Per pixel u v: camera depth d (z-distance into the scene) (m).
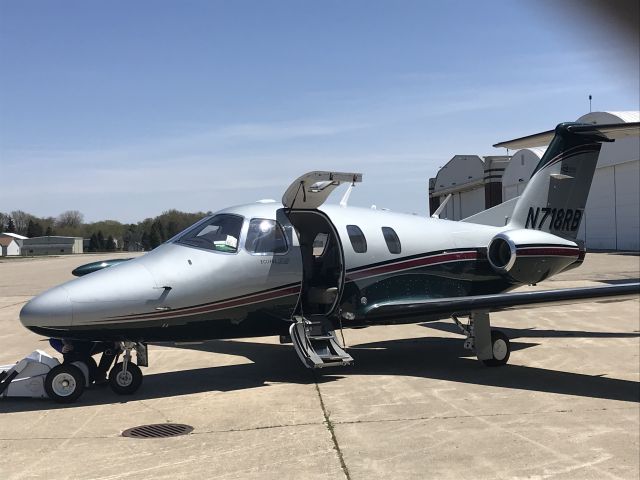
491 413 6.12
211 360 9.29
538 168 10.50
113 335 6.79
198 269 7.21
